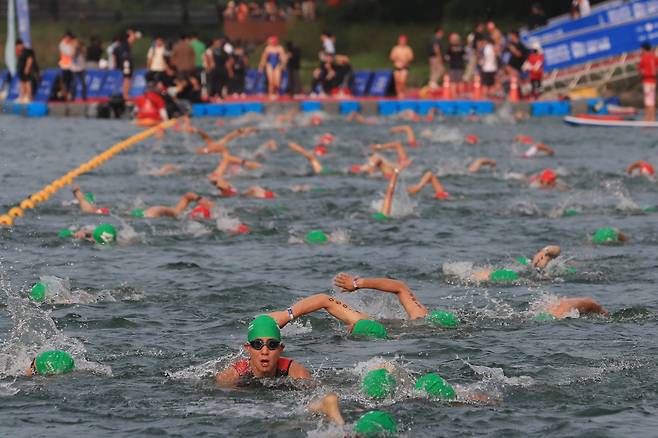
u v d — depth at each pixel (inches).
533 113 2534.5
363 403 526.6
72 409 522.6
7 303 747.4
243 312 731.4
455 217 1127.6
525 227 1068.5
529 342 648.4
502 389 551.5
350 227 1065.5
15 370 588.4
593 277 838.5
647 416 510.6
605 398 537.3
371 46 3659.0
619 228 1060.5
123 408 523.5
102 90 2689.5
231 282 820.0
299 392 546.9
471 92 2844.5
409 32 3713.1
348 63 2886.3
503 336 664.4
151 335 668.7
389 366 558.9
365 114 2568.9
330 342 653.3
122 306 744.3
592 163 1596.9
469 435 484.1
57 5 4089.6
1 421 505.4
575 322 699.4
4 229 1034.1
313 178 1438.2
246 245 973.8
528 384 560.1
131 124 2310.5
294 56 2834.6
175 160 1660.9
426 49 3587.6
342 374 578.6
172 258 909.8
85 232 1000.9
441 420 502.9
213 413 513.7
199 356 618.5
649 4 2613.2
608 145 1866.4
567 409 520.1
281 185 1363.2
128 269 864.9
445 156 1713.8
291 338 663.8
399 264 889.5
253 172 1487.5
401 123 2345.0
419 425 495.8
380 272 859.4
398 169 1149.1
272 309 740.7
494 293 788.0
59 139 1930.4
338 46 3676.2
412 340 655.8
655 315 719.1
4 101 2689.5
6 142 1856.5
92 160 1610.5
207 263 891.4
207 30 3912.4
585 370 585.9
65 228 1045.2
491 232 1042.1
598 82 2728.8
